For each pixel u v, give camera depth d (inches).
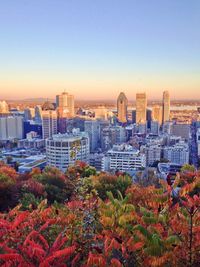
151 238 240.2
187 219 269.6
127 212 308.2
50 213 306.2
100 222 287.4
